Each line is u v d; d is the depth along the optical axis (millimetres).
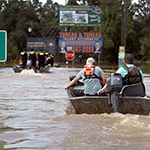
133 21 77562
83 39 56156
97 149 7047
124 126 8938
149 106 10094
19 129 8844
